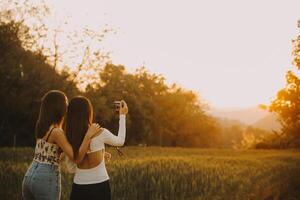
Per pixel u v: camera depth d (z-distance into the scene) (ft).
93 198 17.42
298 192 45.93
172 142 315.58
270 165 64.23
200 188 39.22
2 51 138.31
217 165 55.47
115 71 232.12
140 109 248.32
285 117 80.12
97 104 169.07
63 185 32.68
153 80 302.04
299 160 79.20
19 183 34.78
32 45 142.00
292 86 74.95
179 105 305.53
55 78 148.46
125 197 34.42
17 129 155.22
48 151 18.12
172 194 36.27
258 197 40.63
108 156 19.26
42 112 18.33
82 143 17.35
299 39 68.03
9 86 140.05
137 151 94.22
